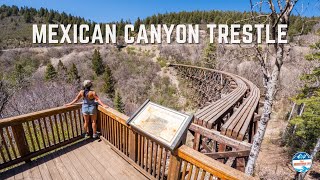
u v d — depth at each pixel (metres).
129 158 3.75
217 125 5.27
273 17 3.32
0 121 3.34
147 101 3.37
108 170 3.62
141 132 3.28
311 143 14.04
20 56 53.00
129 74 42.59
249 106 6.62
